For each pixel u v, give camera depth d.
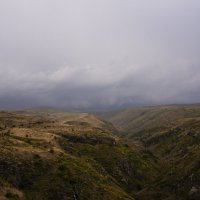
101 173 180.62
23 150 146.88
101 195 143.88
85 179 147.00
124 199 150.50
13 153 141.62
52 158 151.38
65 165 148.75
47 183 135.38
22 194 127.00
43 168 142.50
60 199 131.12
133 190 193.38
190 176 183.88
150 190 189.88
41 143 177.50
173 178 192.75
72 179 141.50
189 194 173.25
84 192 139.25
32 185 133.12
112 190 154.38
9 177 131.00
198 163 189.38
